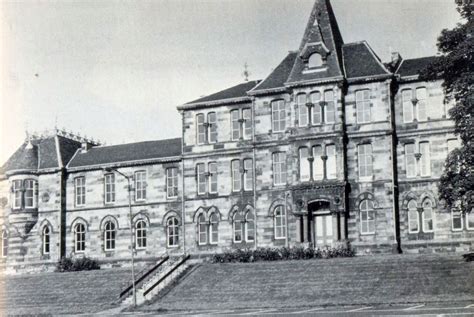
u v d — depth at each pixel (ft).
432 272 164.14
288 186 216.74
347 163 211.20
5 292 207.31
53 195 260.21
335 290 163.43
